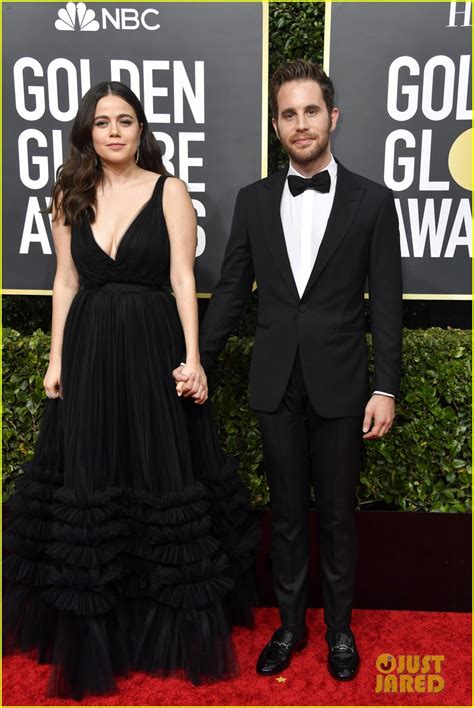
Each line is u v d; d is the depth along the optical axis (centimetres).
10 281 233
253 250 182
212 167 225
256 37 217
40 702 176
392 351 176
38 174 228
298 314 176
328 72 218
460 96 217
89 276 182
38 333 229
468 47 214
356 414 179
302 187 175
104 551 174
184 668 182
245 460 227
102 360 179
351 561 189
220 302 189
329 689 180
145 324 179
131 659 189
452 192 223
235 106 221
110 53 219
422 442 221
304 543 193
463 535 221
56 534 175
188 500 176
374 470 225
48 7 218
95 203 179
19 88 223
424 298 229
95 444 178
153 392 179
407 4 213
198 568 176
